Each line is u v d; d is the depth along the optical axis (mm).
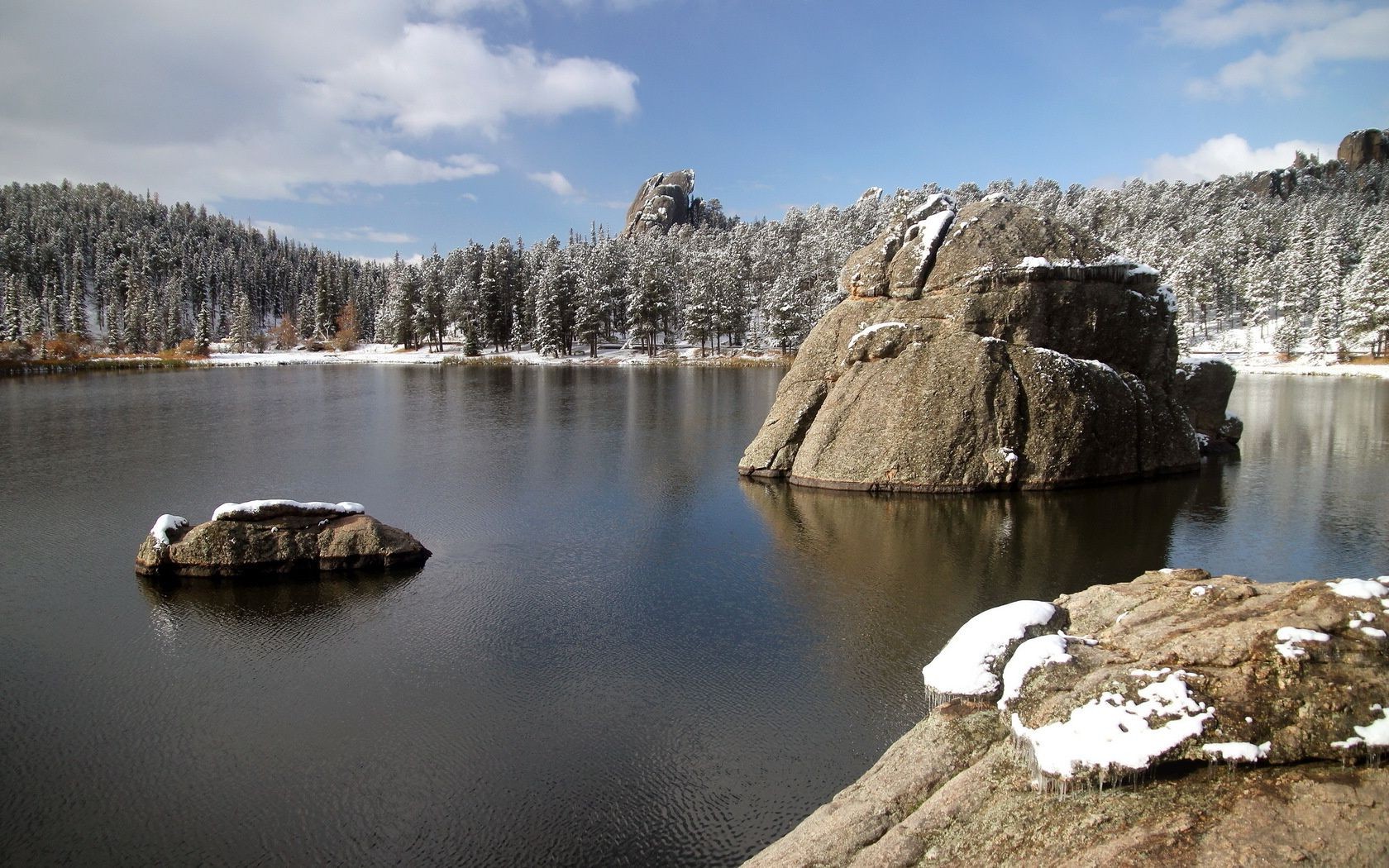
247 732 12656
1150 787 7051
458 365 102312
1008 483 27875
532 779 11320
